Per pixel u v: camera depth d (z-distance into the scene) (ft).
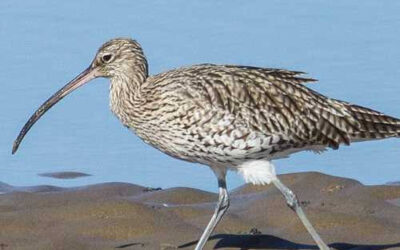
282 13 89.25
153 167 68.13
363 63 79.87
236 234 55.83
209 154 53.36
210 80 53.26
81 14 88.94
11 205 60.59
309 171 64.44
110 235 55.36
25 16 88.63
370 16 88.53
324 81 77.10
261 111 52.95
